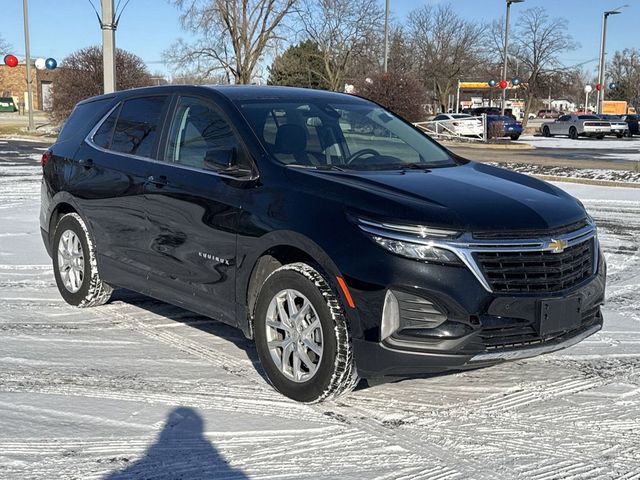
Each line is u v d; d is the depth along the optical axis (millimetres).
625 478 3570
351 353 4148
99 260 6102
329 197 4328
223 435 3969
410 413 4328
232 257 4742
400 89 34281
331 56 50844
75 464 3600
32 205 12609
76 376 4801
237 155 4883
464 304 3979
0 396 4434
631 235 10648
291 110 5328
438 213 4086
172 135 5508
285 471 3580
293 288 4344
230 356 5258
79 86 32844
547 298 4137
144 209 5473
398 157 5309
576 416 4324
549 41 62719
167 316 6254
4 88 73562
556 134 44531
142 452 3748
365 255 4047
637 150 30031
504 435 4047
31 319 6074
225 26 42156
